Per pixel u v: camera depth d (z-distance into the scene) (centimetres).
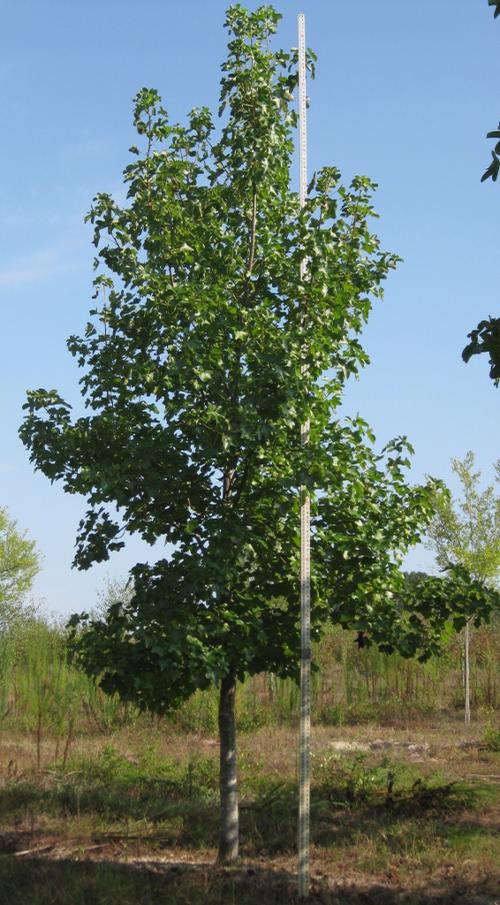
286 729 1816
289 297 851
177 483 817
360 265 847
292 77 873
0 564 2770
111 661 762
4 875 788
